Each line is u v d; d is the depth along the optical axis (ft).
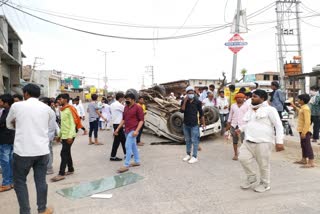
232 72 42.09
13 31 67.62
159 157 27.22
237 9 41.42
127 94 22.85
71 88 243.60
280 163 24.12
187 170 22.25
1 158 18.56
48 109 14.74
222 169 22.39
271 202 15.49
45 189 14.60
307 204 15.15
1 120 18.25
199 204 15.43
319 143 30.83
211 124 35.94
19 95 19.95
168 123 36.91
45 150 14.29
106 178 20.57
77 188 18.53
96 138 35.40
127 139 22.77
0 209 15.48
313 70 60.18
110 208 15.17
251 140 17.02
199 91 42.50
